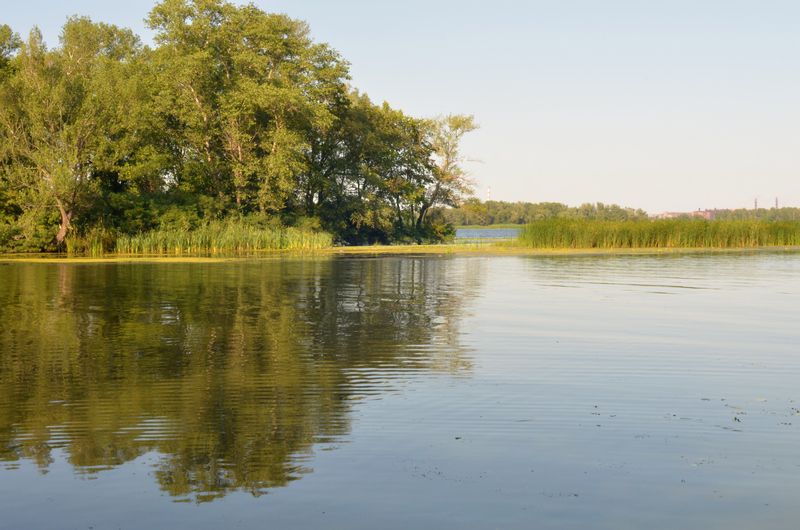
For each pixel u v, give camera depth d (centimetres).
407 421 1001
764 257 4944
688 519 697
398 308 2197
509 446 900
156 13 6262
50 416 1025
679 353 1485
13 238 5316
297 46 6762
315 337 1678
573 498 744
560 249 6031
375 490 763
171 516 704
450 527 680
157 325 1853
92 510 718
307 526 682
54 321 1917
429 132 8444
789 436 937
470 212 8812
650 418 1016
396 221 8356
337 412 1047
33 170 5284
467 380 1242
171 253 5506
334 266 4081
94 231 5372
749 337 1677
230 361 1402
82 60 6266
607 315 2050
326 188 7156
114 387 1195
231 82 6378
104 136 5397
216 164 6372
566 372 1302
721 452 877
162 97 6056
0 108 5188
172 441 920
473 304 2300
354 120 7638
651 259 4747
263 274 3472
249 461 847
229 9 6366
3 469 825
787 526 682
